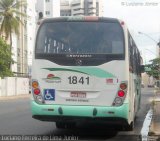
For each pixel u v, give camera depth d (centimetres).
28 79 6719
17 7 6350
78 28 1331
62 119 1313
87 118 1299
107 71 1299
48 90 1318
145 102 3800
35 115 1323
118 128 1572
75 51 1316
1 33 6300
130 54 1388
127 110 1294
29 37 8712
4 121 1884
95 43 1316
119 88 1295
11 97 5225
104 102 1297
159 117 2130
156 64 7119
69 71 1311
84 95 1304
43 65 1327
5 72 6059
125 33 1312
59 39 1333
